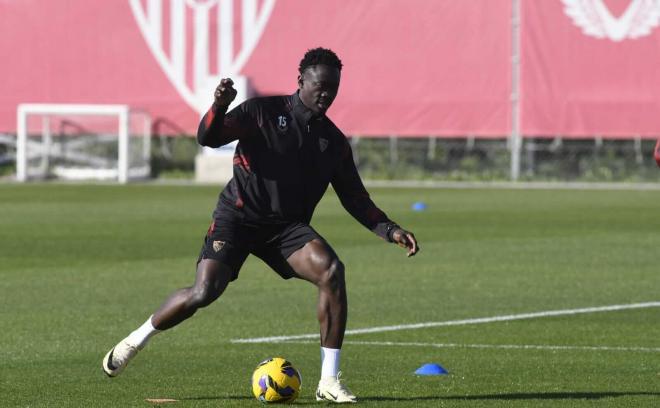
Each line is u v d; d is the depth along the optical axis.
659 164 26.80
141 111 127.00
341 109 124.19
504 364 31.67
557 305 43.31
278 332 37.31
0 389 28.28
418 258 58.56
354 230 73.69
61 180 127.31
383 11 122.94
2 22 130.12
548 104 120.31
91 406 26.30
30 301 43.94
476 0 121.19
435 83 122.38
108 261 56.72
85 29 129.00
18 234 69.69
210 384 28.84
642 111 118.69
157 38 127.75
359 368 31.09
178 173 130.62
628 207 91.94
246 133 25.64
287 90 125.06
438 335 36.81
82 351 33.84
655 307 42.78
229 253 25.91
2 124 130.62
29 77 130.00
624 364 31.64
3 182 124.06
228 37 126.12
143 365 31.59
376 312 41.66
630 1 118.31
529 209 89.94
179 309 25.56
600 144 123.12
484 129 121.69
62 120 129.75
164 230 72.38
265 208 25.92
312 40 124.38
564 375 30.00
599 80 119.25
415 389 28.08
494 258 58.50
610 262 56.88
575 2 119.38
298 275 26.19
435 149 129.25
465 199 100.62
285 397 25.83
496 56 121.00
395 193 108.25
